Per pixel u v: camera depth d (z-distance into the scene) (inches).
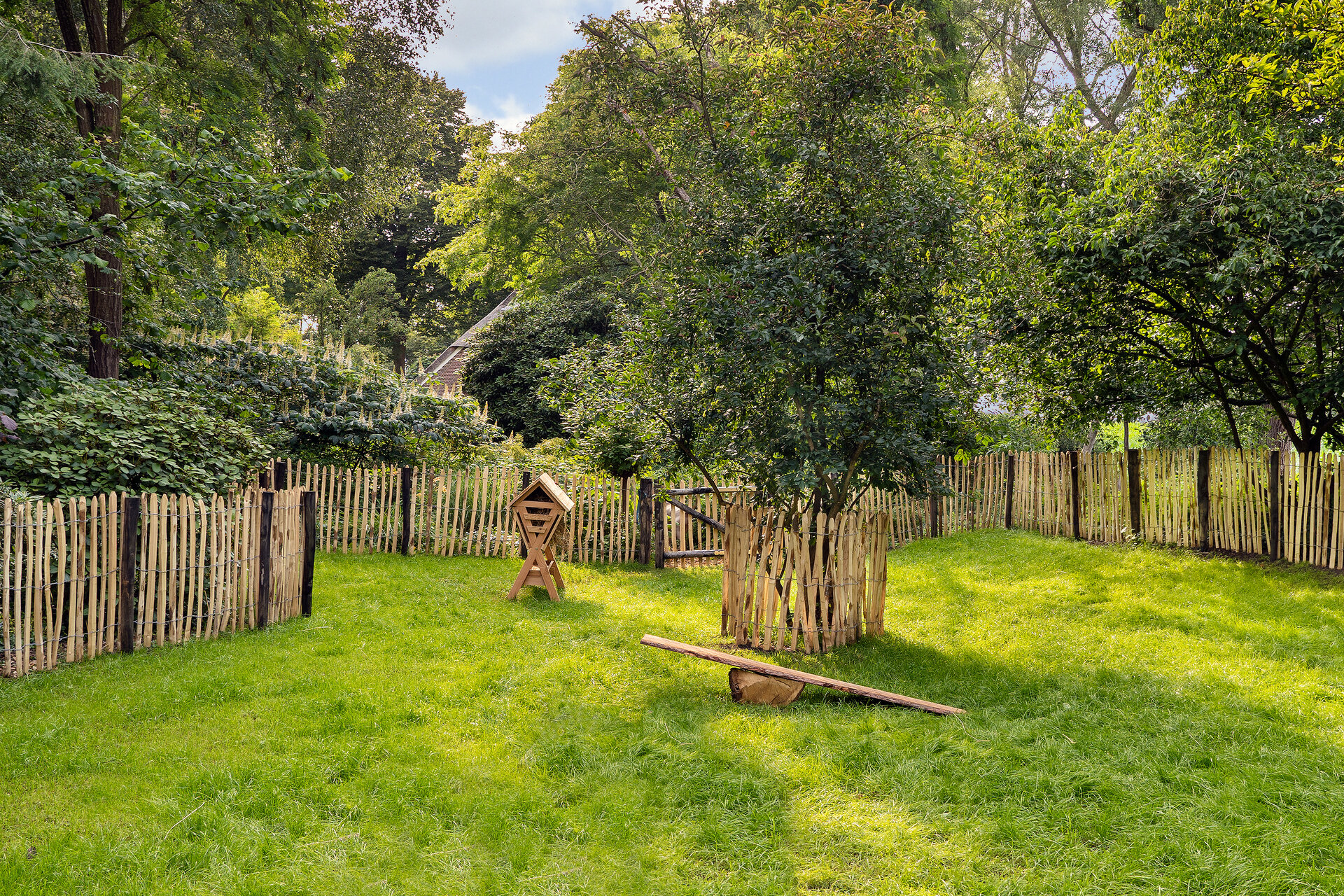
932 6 927.7
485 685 273.9
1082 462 543.2
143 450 318.3
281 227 416.2
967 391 356.8
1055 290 456.4
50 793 185.9
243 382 611.2
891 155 325.7
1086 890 157.9
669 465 363.3
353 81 810.8
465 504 505.0
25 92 432.1
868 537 340.5
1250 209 378.3
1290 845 168.2
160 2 650.8
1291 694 253.3
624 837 180.4
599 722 245.9
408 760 213.2
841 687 260.4
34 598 263.0
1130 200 419.2
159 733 221.1
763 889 160.7
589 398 406.9
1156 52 485.4
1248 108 449.4
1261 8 426.9
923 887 162.1
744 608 334.0
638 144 880.3
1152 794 193.9
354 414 592.4
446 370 1614.2
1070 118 485.1
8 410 367.2
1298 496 419.8
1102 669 286.7
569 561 508.7
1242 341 418.3
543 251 1215.6
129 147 415.5
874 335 314.2
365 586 399.5
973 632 346.0
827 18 319.6
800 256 309.4
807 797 199.0
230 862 162.4
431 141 920.9
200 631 306.5
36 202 438.9
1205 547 468.1
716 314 304.8
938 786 201.2
